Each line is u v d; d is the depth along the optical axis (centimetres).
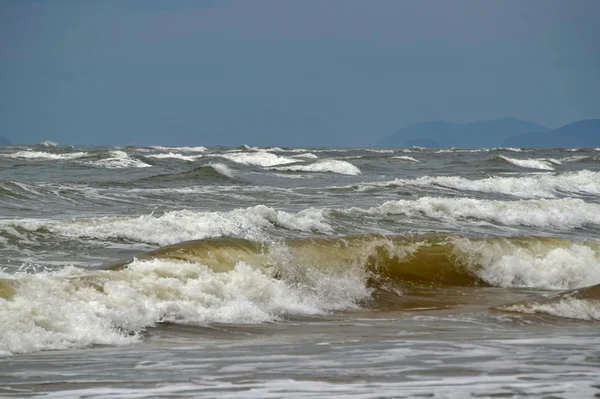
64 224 5422
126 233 5388
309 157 18975
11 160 14938
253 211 6078
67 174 11725
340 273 4359
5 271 4247
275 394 1941
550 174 13538
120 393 1958
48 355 2520
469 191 10000
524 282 4772
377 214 6769
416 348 2675
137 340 2831
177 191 8625
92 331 2816
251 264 4144
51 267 4434
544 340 2883
